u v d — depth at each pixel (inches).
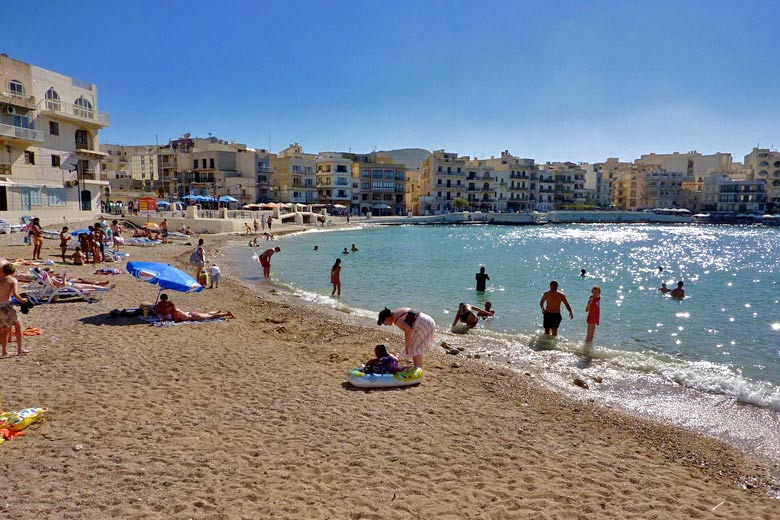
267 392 350.3
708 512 226.2
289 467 246.2
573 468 262.2
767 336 592.7
